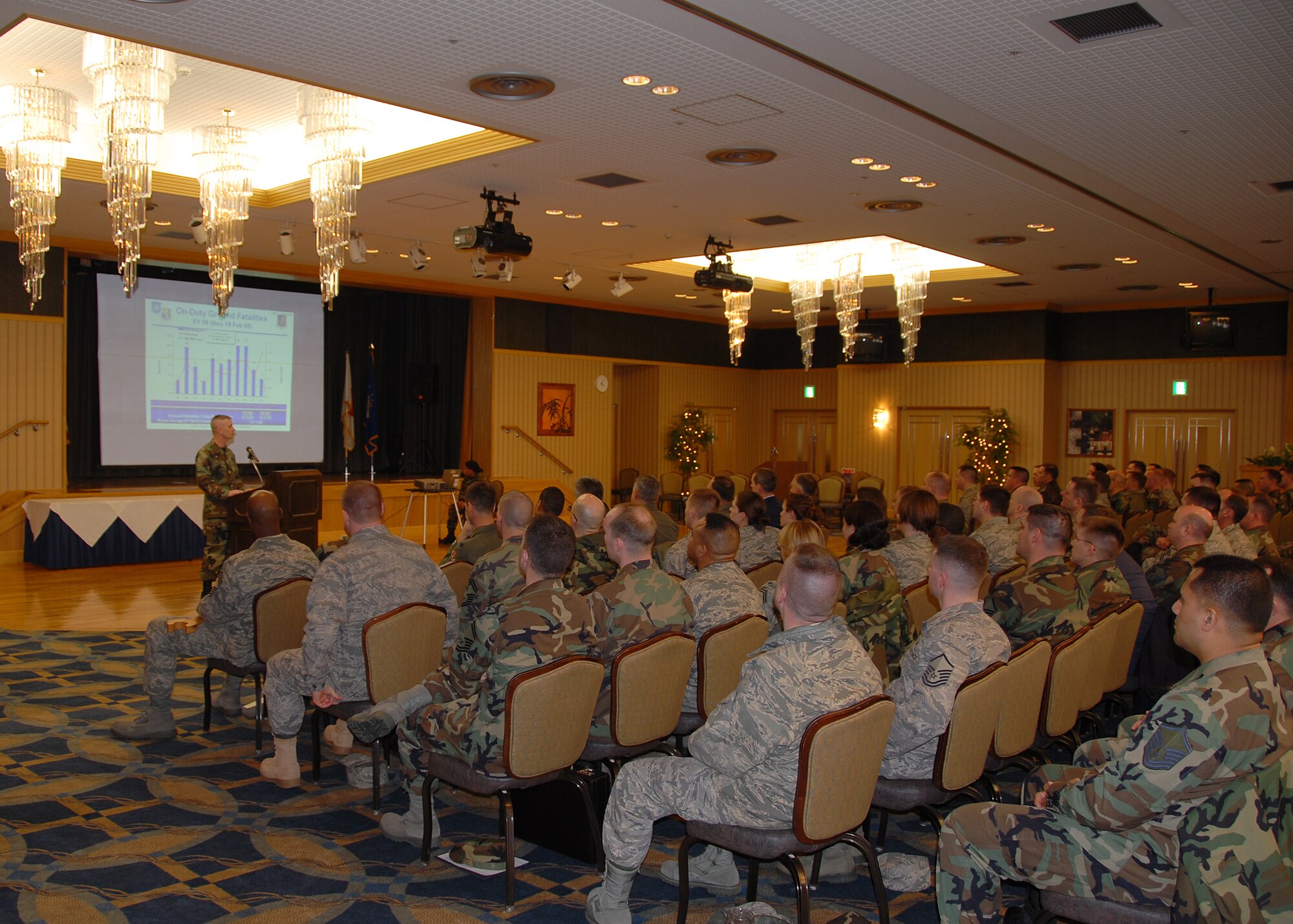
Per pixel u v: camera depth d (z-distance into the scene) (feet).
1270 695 8.16
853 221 32.30
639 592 13.17
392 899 11.58
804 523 15.12
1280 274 42.19
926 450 59.26
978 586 11.42
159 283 47.96
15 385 39.55
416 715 12.67
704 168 25.84
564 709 11.22
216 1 15.66
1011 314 55.47
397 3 15.60
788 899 11.92
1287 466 41.60
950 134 22.26
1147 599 18.35
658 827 14.26
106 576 36.09
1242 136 21.94
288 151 31.86
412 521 51.16
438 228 35.60
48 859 12.52
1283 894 8.04
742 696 9.73
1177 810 8.44
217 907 11.33
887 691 11.96
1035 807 9.35
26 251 26.21
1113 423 55.01
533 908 11.40
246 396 51.03
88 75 23.25
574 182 27.71
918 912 11.62
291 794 14.87
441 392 61.52
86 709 19.27
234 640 16.58
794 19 15.85
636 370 64.75
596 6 15.52
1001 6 15.23
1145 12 15.35
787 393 68.90
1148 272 42.27
